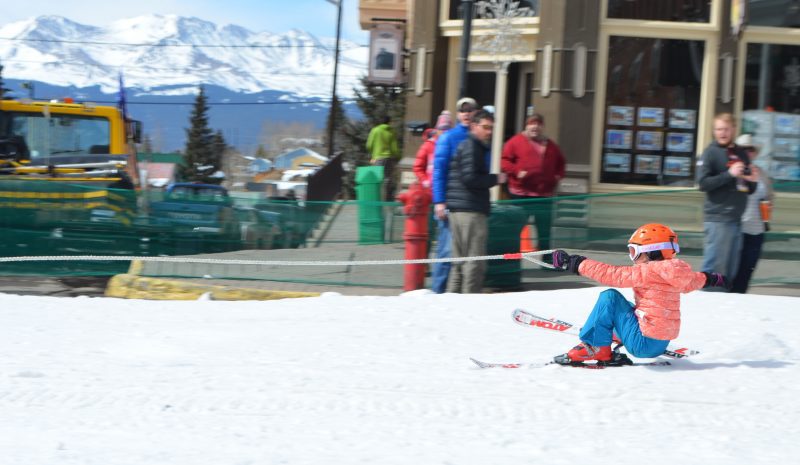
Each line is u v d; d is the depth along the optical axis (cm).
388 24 3322
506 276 1752
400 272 1794
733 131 1457
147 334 1239
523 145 1806
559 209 1773
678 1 2261
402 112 4638
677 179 2283
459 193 1541
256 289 1734
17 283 1823
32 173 2264
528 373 1019
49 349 1145
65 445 766
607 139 2281
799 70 2283
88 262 1831
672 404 903
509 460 731
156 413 869
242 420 847
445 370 1036
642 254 1015
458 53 2467
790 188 1792
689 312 1370
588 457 739
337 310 1402
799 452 754
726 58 2245
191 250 1836
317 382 978
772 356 1111
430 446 769
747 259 1580
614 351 1065
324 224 1827
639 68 2278
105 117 2488
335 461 725
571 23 2241
